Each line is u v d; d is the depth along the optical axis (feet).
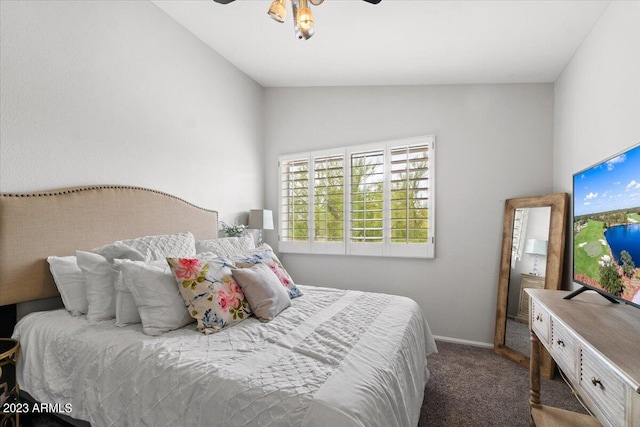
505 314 9.62
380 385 3.99
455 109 10.66
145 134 8.58
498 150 10.16
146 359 4.49
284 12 5.72
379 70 10.44
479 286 10.34
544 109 9.71
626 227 4.40
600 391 3.52
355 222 11.99
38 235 6.20
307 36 5.65
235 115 11.99
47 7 6.55
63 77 6.81
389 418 3.85
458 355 9.53
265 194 13.75
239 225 11.75
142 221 8.12
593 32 6.96
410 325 6.20
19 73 6.14
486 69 9.37
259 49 10.45
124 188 7.79
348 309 6.73
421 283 11.06
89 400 4.66
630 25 5.51
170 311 5.53
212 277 5.98
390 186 11.41
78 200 6.81
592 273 5.33
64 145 6.83
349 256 12.15
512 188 9.99
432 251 10.73
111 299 6.03
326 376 3.90
